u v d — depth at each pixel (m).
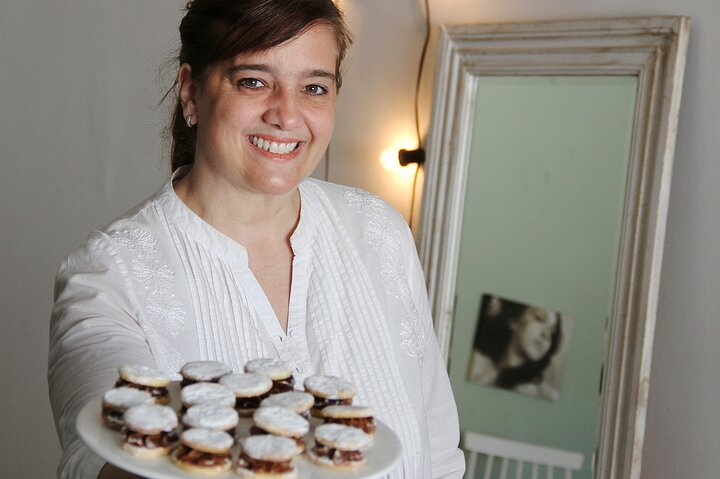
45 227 3.59
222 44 1.35
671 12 2.34
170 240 1.41
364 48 2.97
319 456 0.90
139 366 0.99
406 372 1.51
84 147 3.51
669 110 2.27
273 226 1.47
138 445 0.86
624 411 2.34
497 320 2.61
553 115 2.52
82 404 1.06
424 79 2.81
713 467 2.29
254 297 1.41
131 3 3.38
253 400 0.99
